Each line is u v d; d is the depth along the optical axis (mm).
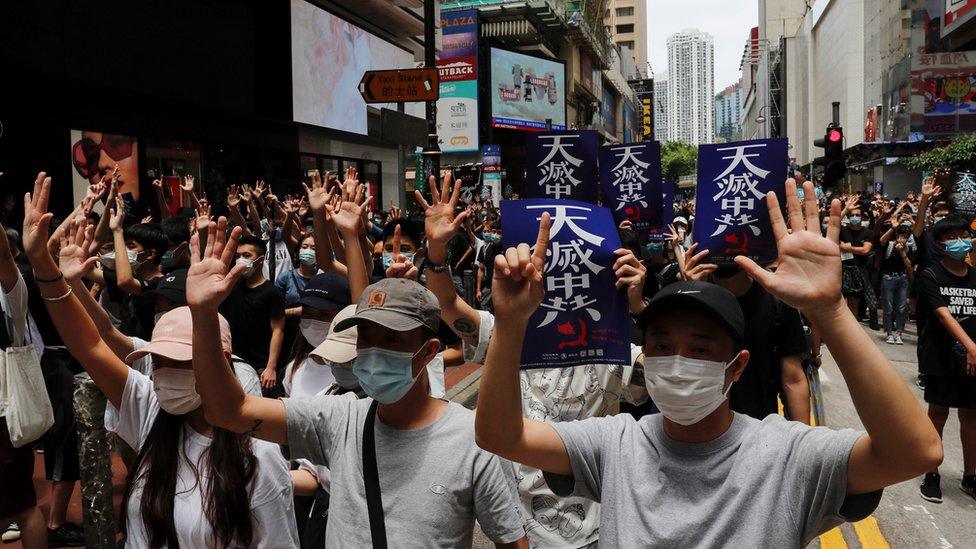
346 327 2389
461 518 2314
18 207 10094
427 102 11469
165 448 2463
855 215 11688
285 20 15797
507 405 1910
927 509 5523
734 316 1854
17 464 4012
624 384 3238
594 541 3051
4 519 4012
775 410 3662
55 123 10805
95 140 11570
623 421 2031
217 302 2199
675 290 1877
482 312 3150
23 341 3984
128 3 11703
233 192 8594
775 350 3646
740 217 3600
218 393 2262
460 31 40438
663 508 1852
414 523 2260
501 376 1896
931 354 5711
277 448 2543
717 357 1856
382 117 10398
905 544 4934
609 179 4656
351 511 2322
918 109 41594
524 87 44500
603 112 69750
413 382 2332
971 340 5477
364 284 3629
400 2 22078
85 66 10844
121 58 11562
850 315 1646
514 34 44156
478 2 43438
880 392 1592
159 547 2406
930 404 5852
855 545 4906
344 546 2291
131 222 10594
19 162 10195
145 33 12102
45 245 2621
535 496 3072
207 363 2229
